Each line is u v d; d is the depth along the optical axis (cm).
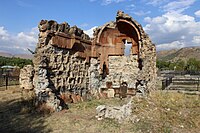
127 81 2192
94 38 2103
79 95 1870
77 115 1318
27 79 1839
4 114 1316
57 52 1628
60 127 1094
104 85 2225
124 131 1044
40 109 1367
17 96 1891
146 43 1998
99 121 1186
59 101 1467
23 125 1120
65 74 1712
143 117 1193
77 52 1853
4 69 3619
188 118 1195
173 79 2391
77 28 1834
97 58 2125
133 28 2112
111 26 2241
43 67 1479
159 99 1459
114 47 2280
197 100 1444
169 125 1115
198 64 5166
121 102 1808
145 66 1922
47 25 1523
